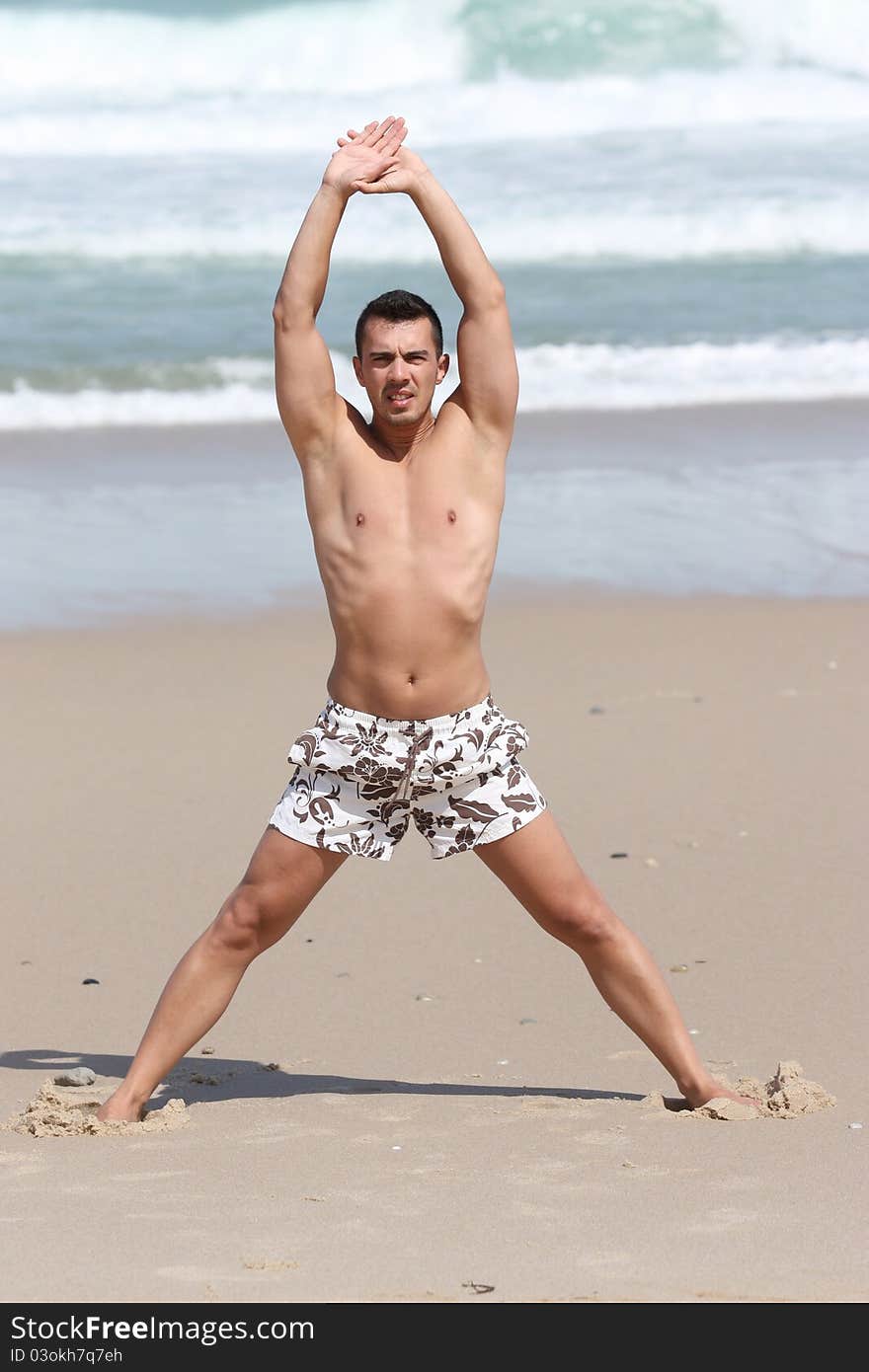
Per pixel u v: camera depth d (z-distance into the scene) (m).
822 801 18.97
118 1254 8.97
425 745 11.44
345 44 73.25
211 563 29.05
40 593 27.12
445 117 68.56
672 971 14.73
